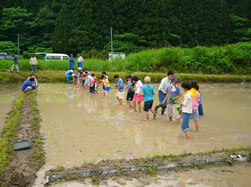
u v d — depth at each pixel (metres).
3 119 8.84
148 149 5.97
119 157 5.46
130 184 4.39
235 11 55.97
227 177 4.67
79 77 17.11
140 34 47.31
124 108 10.72
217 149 6.01
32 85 14.68
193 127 7.99
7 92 15.16
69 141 6.44
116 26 47.53
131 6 49.16
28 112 9.23
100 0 47.69
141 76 21.05
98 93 14.99
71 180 4.49
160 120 8.82
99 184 4.38
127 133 7.20
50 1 53.22
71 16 49.69
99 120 8.59
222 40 50.69
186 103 6.74
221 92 16.19
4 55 31.62
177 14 51.66
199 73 24.88
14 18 49.03
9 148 5.73
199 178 4.63
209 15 50.94
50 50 45.91
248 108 10.99
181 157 5.35
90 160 5.29
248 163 5.27
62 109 10.17
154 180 4.53
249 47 27.16
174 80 8.28
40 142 6.24
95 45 44.88
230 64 25.31
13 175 4.45
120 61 24.53
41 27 50.50
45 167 4.96
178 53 25.80
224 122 8.60
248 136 7.07
